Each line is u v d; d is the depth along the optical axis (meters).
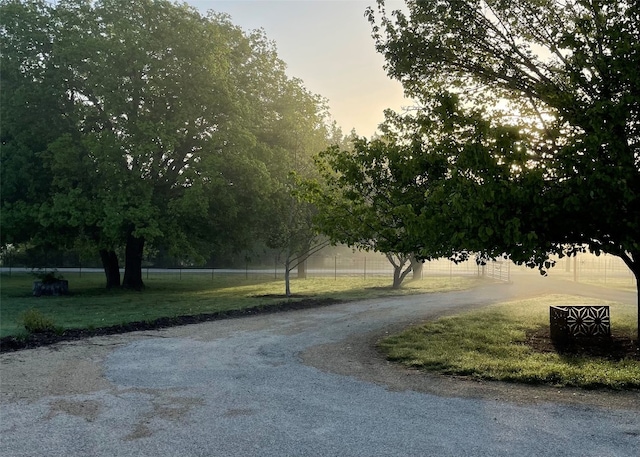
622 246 8.63
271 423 5.55
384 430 5.33
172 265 51.72
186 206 20.81
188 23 23.28
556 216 8.48
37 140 22.77
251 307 16.81
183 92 22.72
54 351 9.56
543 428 5.40
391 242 10.32
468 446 4.90
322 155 11.52
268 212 23.88
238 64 28.05
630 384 7.11
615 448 4.86
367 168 10.87
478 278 33.38
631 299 19.14
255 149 24.39
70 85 24.44
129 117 22.69
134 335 11.54
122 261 49.91
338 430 5.33
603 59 8.35
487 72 10.94
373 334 11.82
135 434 5.21
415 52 10.79
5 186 21.94
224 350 9.82
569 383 7.20
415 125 11.09
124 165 21.86
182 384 7.23
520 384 7.29
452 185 8.45
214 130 23.84
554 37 9.97
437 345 10.12
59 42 22.91
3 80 23.30
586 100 9.04
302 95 29.77
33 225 22.78
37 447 4.86
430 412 5.95
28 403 6.26
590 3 9.09
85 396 6.59
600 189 7.58
